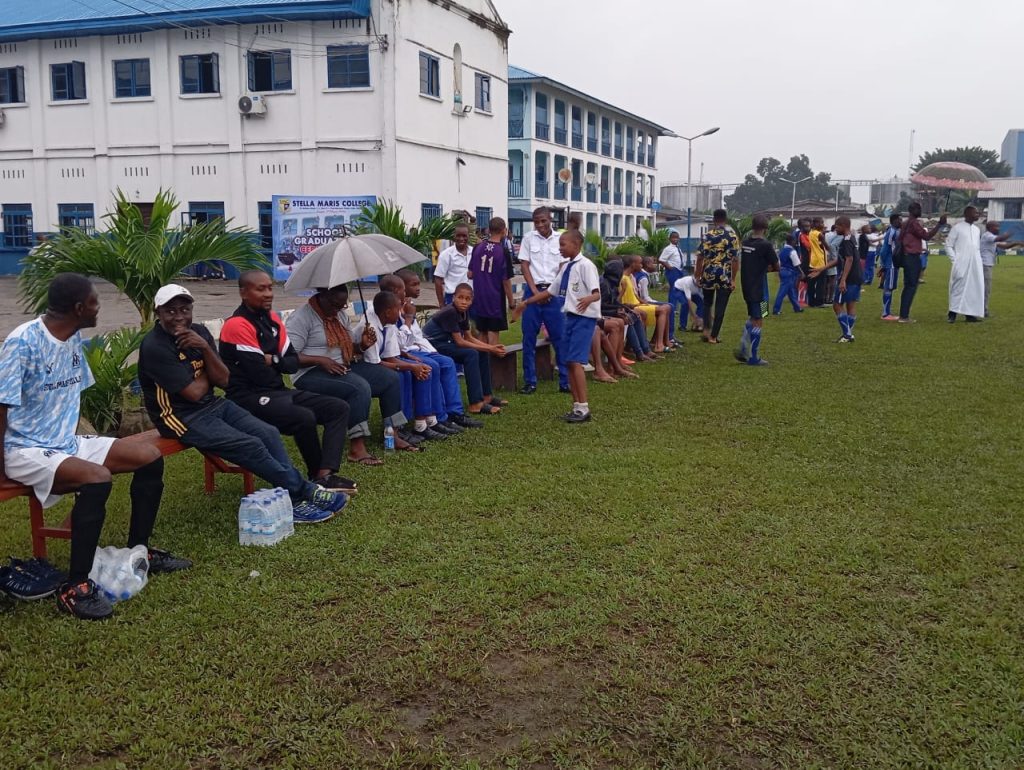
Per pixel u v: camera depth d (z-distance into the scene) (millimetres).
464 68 28203
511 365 9250
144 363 4836
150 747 2980
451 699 3270
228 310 17172
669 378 9789
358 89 24328
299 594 4125
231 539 4832
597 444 6832
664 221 62625
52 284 4086
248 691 3303
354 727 3098
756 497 5445
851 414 7848
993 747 2951
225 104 25359
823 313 16641
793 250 15984
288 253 21703
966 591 4102
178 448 5039
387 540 4766
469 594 4090
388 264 6512
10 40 26641
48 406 4094
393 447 6641
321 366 6156
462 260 10297
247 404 5520
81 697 3258
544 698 3279
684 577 4266
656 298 20250
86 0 26828
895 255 15070
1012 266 38188
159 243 8273
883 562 4434
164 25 24938
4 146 27688
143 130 26188
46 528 4188
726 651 3572
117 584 4062
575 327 7480
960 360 10953
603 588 4152
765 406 8211
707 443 6848
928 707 3180
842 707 3186
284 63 24891
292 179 25281
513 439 7023
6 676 3430
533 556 4535
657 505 5305
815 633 3701
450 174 27859
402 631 3750
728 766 2881
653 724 3102
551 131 43188
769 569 4355
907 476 5895
